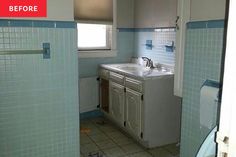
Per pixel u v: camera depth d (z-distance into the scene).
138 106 2.88
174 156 2.74
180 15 2.08
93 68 3.88
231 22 0.53
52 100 2.02
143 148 2.94
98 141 3.14
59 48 1.96
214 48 1.77
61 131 2.09
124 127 3.26
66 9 1.94
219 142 0.59
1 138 1.91
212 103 1.70
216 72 1.76
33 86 1.94
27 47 1.87
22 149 1.99
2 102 1.87
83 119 3.90
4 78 1.84
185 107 2.11
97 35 3.86
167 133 2.96
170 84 2.86
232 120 0.55
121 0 3.85
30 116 1.97
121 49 3.99
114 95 3.46
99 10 3.59
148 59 3.54
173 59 3.15
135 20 3.95
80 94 3.79
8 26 1.80
